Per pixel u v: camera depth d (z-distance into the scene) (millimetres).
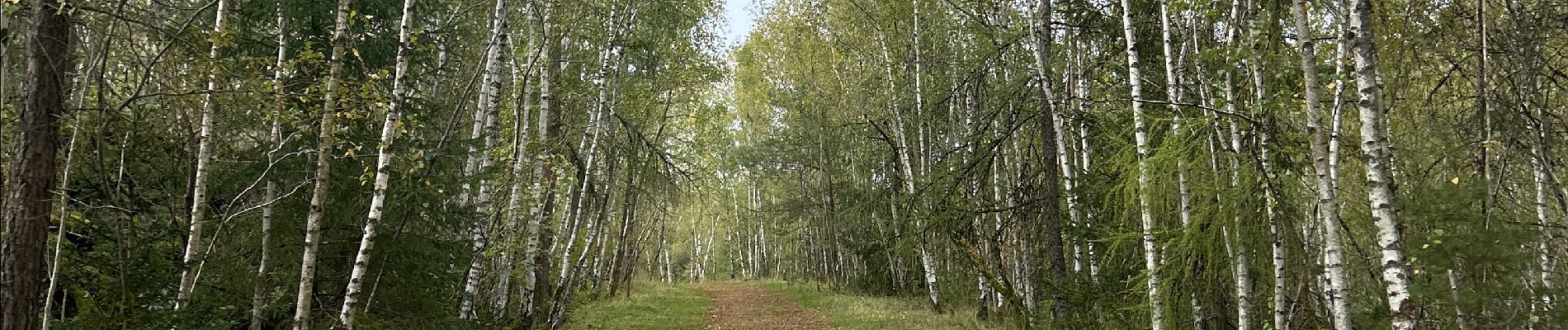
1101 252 9750
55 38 4844
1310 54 4852
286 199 6703
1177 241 6703
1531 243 5980
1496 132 5820
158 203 6652
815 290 26609
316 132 6488
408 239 6965
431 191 7039
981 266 12102
